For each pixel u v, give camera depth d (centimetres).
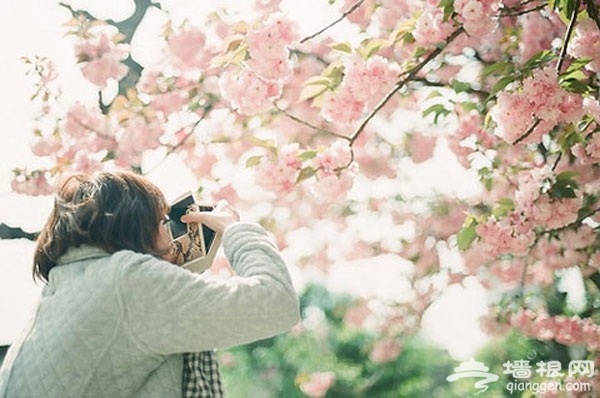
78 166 562
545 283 686
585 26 393
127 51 571
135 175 219
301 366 1667
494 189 593
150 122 563
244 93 385
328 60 588
